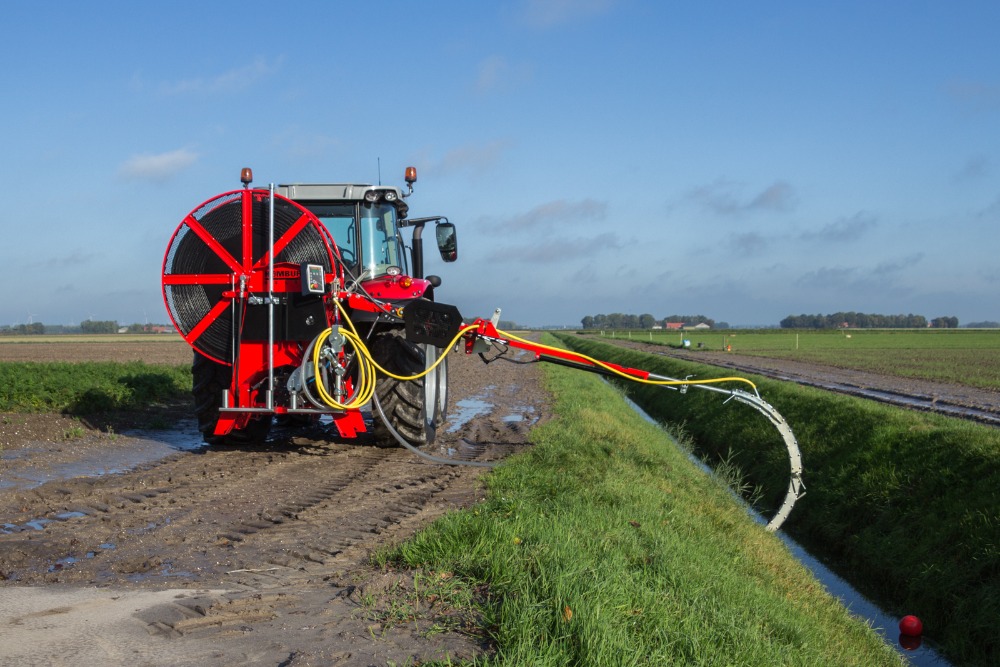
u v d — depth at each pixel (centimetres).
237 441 945
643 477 850
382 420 882
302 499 639
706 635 408
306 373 793
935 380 2575
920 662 655
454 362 3002
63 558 473
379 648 332
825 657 502
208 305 842
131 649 326
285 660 318
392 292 912
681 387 858
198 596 396
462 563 439
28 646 328
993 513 755
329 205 962
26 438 938
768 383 1742
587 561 438
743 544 742
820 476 1118
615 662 324
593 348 5266
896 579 814
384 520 567
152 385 1480
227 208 827
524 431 1086
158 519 572
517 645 323
